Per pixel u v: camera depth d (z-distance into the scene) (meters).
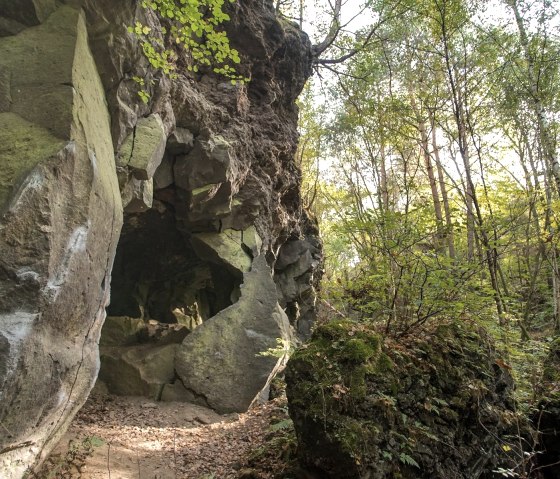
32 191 4.34
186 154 10.58
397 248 5.81
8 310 4.11
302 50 15.06
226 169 10.75
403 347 5.27
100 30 6.34
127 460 6.30
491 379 5.69
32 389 4.25
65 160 4.70
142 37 7.11
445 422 4.98
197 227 12.05
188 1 6.51
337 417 4.39
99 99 6.30
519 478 5.07
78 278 4.94
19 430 4.24
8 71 5.13
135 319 12.50
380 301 6.13
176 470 6.23
